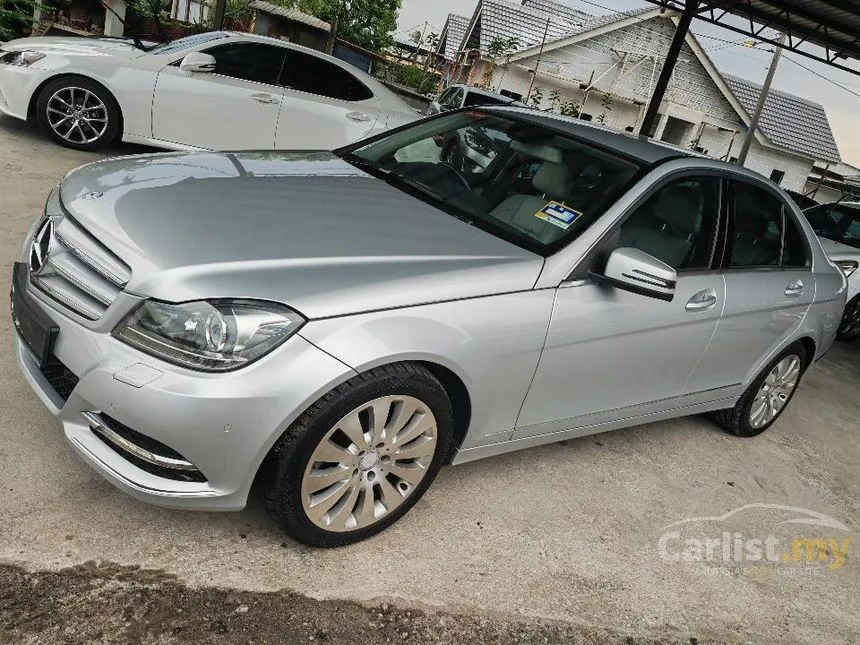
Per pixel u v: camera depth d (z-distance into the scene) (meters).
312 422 2.19
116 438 2.15
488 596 2.51
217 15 12.47
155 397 2.03
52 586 2.07
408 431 2.47
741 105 30.97
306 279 2.24
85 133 6.95
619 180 3.09
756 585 3.00
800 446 4.57
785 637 2.75
